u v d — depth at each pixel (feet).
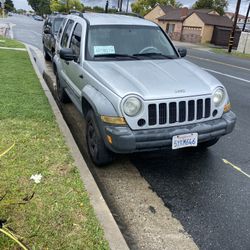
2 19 192.65
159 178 15.76
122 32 19.22
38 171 14.10
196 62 61.62
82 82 17.74
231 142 20.38
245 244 11.69
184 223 12.63
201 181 15.62
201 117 15.17
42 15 377.30
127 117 13.99
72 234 10.66
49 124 19.39
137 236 11.82
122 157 17.57
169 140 14.40
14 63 37.22
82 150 18.40
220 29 158.81
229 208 13.65
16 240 8.87
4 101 22.75
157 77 15.47
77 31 20.48
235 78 44.29
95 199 12.52
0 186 12.76
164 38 20.40
